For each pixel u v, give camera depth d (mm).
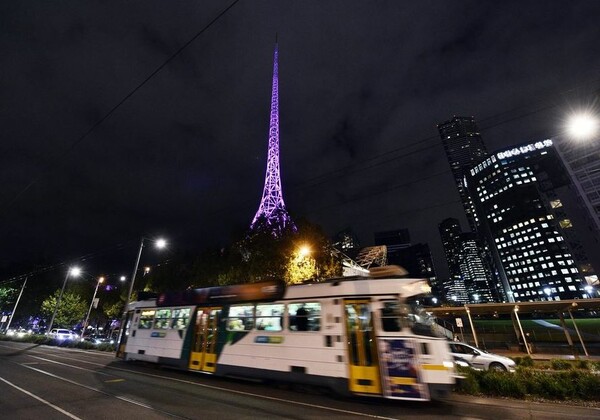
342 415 8883
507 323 46812
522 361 21781
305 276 25656
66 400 9906
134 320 18156
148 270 43094
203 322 14602
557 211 90062
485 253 179250
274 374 11578
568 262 128500
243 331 13047
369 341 10328
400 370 9695
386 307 10531
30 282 64250
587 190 73250
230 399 10422
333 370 10477
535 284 136125
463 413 9406
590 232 82750
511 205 150625
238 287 14078
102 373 15023
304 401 10305
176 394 10977
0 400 9852
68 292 54375
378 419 8609
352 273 53438
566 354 30297
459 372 12695
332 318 11102
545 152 151125
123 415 8500
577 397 11336
